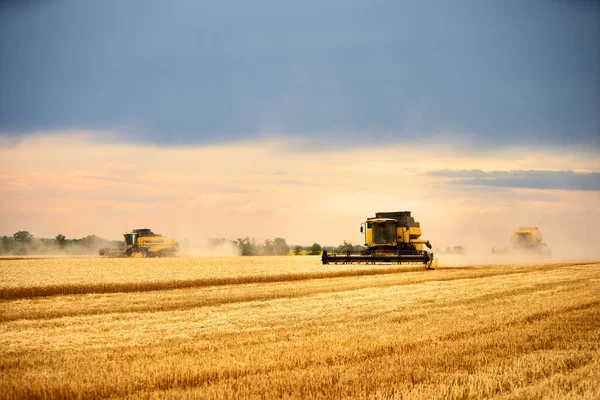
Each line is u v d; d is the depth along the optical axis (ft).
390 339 48.75
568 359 41.45
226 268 134.51
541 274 114.83
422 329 53.62
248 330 54.65
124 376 36.96
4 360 41.78
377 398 32.99
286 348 45.37
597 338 48.88
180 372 37.83
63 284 90.74
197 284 100.53
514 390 34.32
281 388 34.55
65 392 33.78
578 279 102.12
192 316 63.77
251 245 287.48
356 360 42.06
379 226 142.20
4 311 67.31
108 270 126.62
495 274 117.29
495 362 40.93
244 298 79.77
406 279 106.22
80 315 65.21
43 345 47.98
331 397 33.17
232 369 38.65
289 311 67.21
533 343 46.93
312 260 180.65
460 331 52.31
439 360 41.37
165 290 92.48
